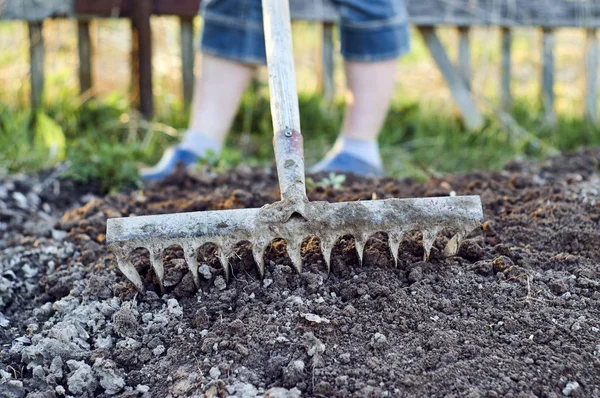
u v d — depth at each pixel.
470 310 1.12
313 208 1.13
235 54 1.59
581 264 1.21
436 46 2.05
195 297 1.16
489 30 2.13
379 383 1.03
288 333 1.09
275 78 1.20
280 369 1.05
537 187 1.48
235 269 1.18
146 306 1.16
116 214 1.41
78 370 1.07
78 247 1.33
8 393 1.06
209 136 1.64
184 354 1.09
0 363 1.10
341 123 2.04
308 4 2.00
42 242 1.35
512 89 2.37
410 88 2.44
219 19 1.58
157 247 1.13
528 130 2.03
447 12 2.02
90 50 2.01
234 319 1.11
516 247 1.24
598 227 1.28
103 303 1.17
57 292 1.23
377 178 1.58
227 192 1.47
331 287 1.15
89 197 1.61
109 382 1.06
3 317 1.20
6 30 2.56
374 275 1.16
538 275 1.18
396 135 1.99
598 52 2.22
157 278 1.16
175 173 1.56
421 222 1.14
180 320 1.13
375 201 1.14
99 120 1.95
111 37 2.43
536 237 1.26
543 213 1.32
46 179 1.62
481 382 1.03
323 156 1.91
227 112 1.64
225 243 1.13
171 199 1.49
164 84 2.23
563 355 1.06
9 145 1.74
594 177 1.56
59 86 2.05
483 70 2.16
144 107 1.96
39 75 1.97
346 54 1.60
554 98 2.12
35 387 1.07
